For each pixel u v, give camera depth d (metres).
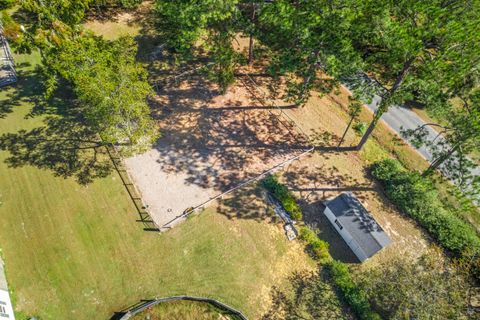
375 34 29.61
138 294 27.22
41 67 40.22
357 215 29.84
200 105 39.00
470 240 29.75
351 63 29.83
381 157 36.34
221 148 35.59
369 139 37.69
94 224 30.34
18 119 36.72
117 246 29.31
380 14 27.97
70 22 34.56
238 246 29.80
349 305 27.28
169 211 31.22
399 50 26.94
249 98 40.09
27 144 34.91
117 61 31.75
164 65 42.72
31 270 27.81
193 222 30.72
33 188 32.06
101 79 28.59
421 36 25.73
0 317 24.31
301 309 27.06
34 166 33.44
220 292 27.56
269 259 29.31
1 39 44.19
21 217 30.41
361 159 36.03
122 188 32.50
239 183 33.19
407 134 31.95
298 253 29.73
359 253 29.20
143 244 29.48
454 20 24.59
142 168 33.84
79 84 29.69
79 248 29.06
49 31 33.31
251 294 27.59
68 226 30.12
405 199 32.59
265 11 32.28
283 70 34.09
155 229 30.22
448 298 25.19
